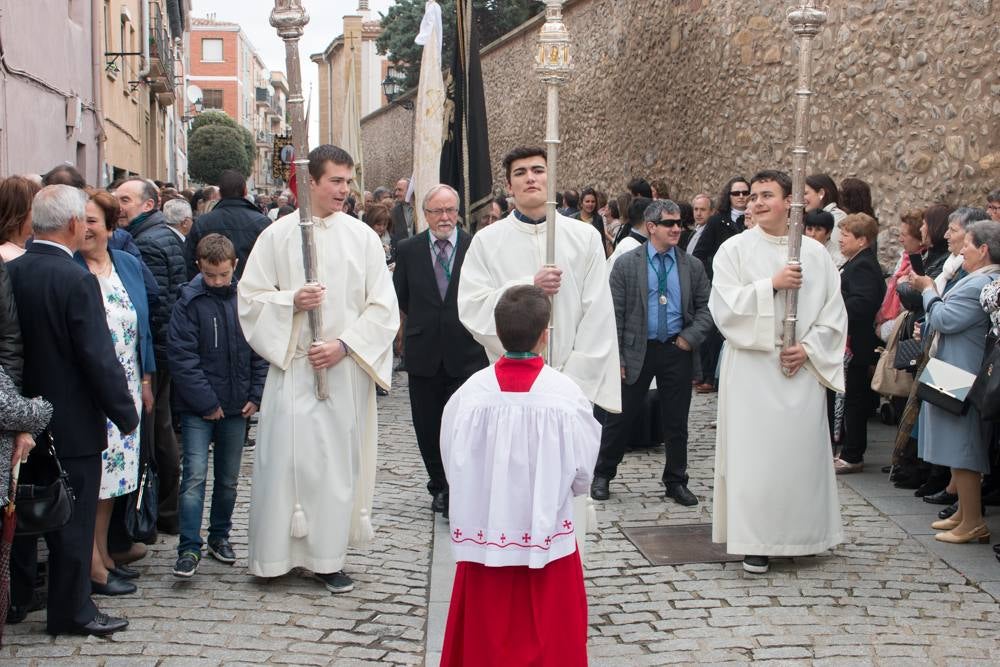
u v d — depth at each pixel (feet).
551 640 10.19
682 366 20.93
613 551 17.95
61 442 13.33
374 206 36.40
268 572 15.64
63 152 38.32
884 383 22.00
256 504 15.71
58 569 13.58
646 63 50.06
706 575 16.65
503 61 78.59
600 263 14.99
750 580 16.39
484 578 10.41
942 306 17.87
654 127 49.24
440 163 29.76
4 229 14.89
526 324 10.36
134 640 13.75
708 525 19.43
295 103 15.08
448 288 19.98
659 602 15.48
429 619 14.67
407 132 119.65
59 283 13.19
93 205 14.98
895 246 29.30
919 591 15.84
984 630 14.32
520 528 10.20
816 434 16.79
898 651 13.61
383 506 20.71
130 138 61.16
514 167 14.92
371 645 13.79
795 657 13.47
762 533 16.58
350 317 15.93
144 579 16.21
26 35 32.09
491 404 10.36
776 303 16.94
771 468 16.57
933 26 27.63
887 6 29.53
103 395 13.34
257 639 13.88
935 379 17.75
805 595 15.70
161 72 72.69
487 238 15.16
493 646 10.27
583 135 61.11
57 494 12.76
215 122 172.86
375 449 16.72
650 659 13.44
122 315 15.29
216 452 16.96
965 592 15.78
